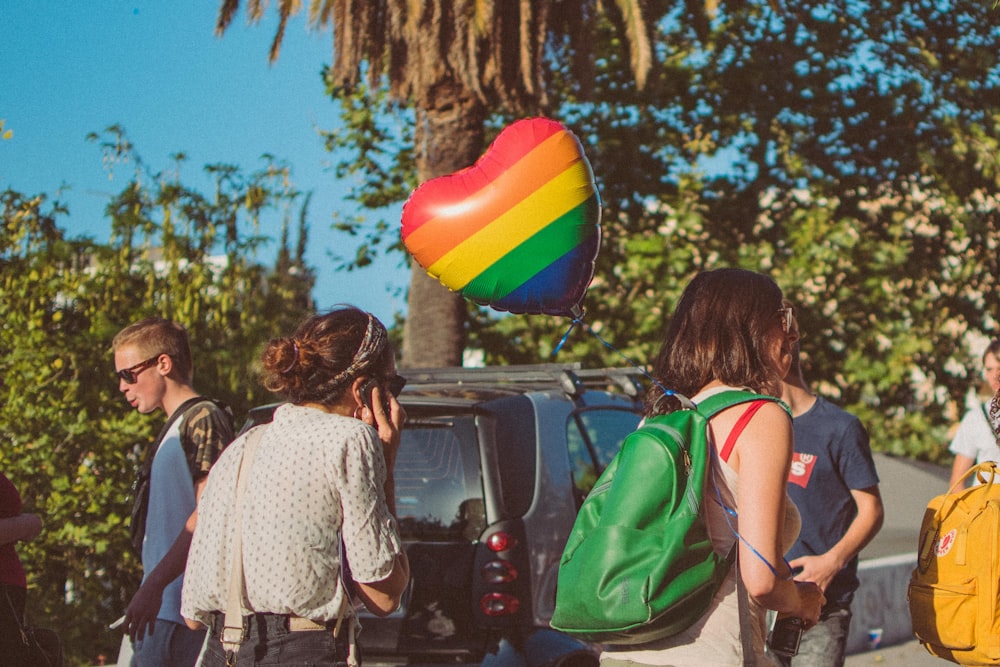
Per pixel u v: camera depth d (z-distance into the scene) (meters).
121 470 8.05
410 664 4.82
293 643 2.85
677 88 13.40
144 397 4.29
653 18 10.21
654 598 2.48
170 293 9.21
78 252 8.99
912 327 13.24
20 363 8.03
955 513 3.22
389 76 10.25
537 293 3.29
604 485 2.69
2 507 3.89
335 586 2.88
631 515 2.54
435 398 5.14
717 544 2.60
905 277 12.92
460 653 4.79
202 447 4.09
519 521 4.91
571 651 4.84
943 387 13.77
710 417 2.65
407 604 4.88
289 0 9.85
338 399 3.10
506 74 9.47
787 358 2.84
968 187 13.34
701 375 2.76
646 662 2.62
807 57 13.43
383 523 2.89
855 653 8.13
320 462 2.89
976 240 13.49
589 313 12.34
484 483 4.93
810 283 12.77
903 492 9.70
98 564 7.97
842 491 4.25
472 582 4.83
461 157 9.72
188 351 4.39
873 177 13.61
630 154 13.02
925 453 13.22
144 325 4.31
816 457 4.25
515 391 5.39
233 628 2.90
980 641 3.08
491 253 3.24
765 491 2.54
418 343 10.03
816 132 13.49
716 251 12.76
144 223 9.16
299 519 2.86
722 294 2.79
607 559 2.52
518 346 12.64
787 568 2.58
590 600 2.53
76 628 7.59
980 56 13.41
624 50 10.77
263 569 2.86
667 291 12.09
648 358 11.92
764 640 2.69
